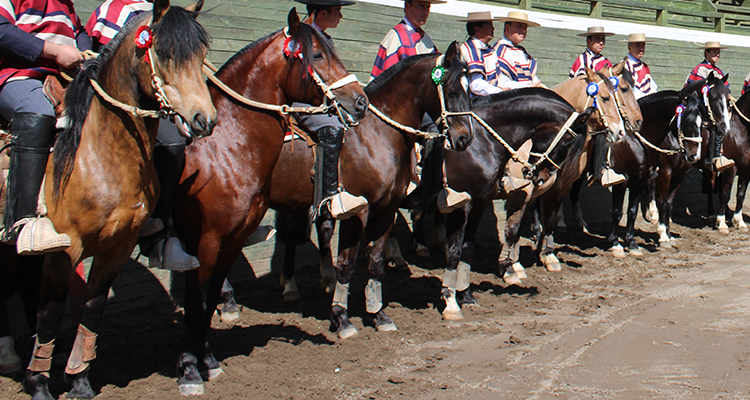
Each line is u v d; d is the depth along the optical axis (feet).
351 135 14.88
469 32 20.04
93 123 9.77
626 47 34.88
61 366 12.60
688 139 26.37
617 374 13.32
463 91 14.73
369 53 24.20
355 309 18.03
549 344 15.17
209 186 11.44
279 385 12.37
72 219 9.73
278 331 15.93
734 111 31.27
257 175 11.92
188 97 9.16
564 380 12.94
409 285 20.83
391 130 15.24
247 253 20.38
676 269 23.81
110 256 10.63
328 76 12.05
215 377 12.44
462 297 18.38
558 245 27.55
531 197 20.84
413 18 18.08
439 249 25.52
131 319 16.31
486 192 17.22
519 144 17.49
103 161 9.77
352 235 15.23
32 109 9.61
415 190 18.12
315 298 19.26
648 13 43.21
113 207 9.89
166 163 11.07
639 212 34.09
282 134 12.13
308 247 22.56
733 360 14.19
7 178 9.77
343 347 14.71
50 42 9.95
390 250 22.80
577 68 26.78
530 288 20.34
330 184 13.97
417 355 14.35
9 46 9.65
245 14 20.90
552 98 17.34
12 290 12.85
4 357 12.19
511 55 20.97
